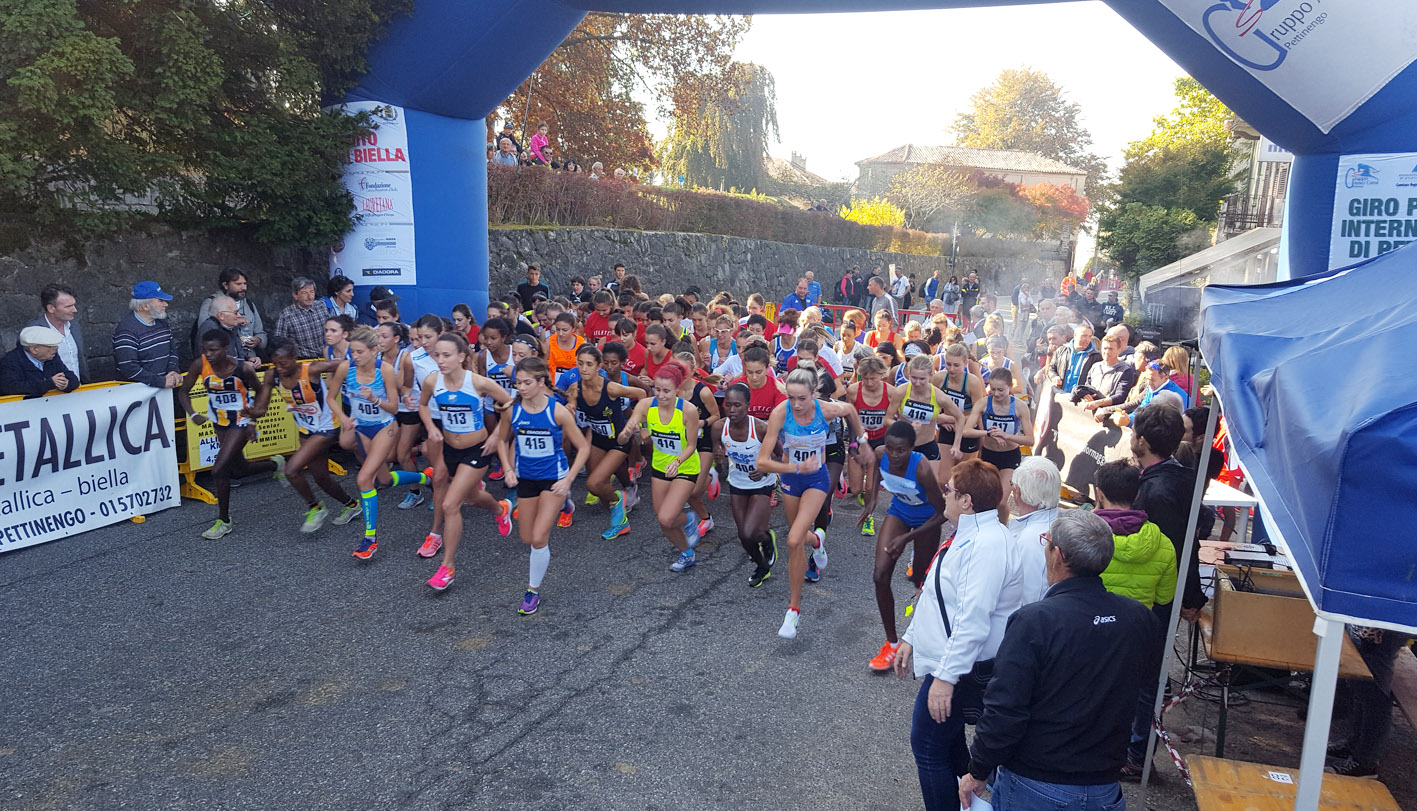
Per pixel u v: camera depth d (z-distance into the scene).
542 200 17.56
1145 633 2.79
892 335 10.91
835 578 6.71
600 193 19.02
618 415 7.08
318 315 9.26
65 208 7.75
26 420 6.56
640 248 19.78
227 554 6.68
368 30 9.62
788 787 4.02
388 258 10.34
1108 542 2.78
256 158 8.90
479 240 11.13
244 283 8.79
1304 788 2.49
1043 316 13.05
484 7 9.62
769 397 6.93
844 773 4.15
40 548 6.68
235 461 8.25
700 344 9.18
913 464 4.96
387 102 10.09
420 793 3.86
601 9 10.05
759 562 6.30
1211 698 4.69
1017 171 66.19
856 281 25.97
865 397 6.73
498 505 6.86
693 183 45.97
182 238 9.47
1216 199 32.94
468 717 4.50
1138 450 4.42
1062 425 9.14
